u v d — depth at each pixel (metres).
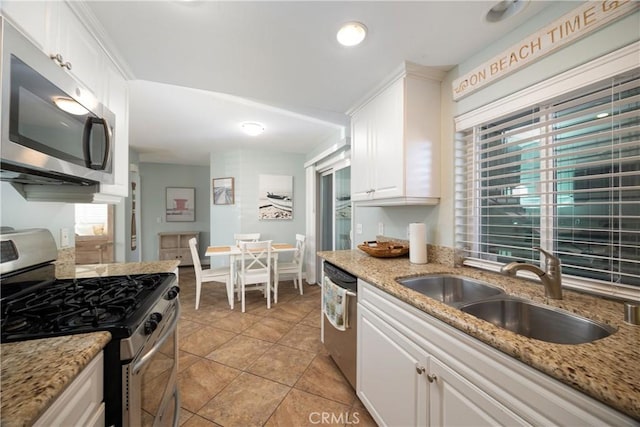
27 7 0.89
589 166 1.10
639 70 0.98
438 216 1.82
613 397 0.54
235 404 1.63
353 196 2.34
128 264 1.89
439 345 1.00
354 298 1.69
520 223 1.44
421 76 1.74
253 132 3.25
